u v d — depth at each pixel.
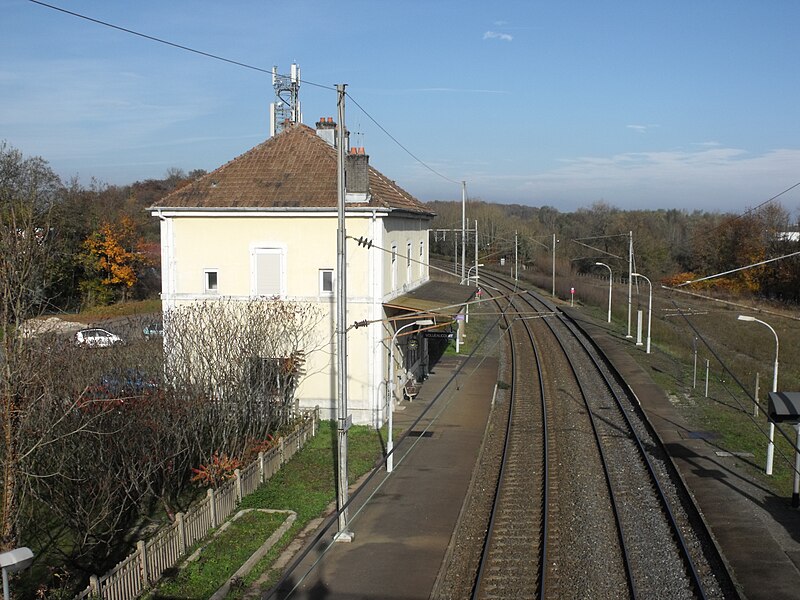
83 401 13.14
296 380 22.42
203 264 23.36
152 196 87.88
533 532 14.83
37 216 15.29
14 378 10.66
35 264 11.55
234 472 16.16
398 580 12.53
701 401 27.34
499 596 12.08
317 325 23.05
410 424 23.14
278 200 22.97
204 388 17.69
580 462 19.58
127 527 14.80
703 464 19.45
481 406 25.66
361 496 16.73
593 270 81.25
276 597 11.91
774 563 13.40
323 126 27.12
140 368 17.36
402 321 26.17
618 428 23.42
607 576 12.84
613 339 43.56
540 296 67.06
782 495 17.22
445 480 17.81
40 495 14.20
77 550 13.43
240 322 19.86
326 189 23.27
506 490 17.47
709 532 14.58
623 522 15.34
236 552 13.53
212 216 23.12
